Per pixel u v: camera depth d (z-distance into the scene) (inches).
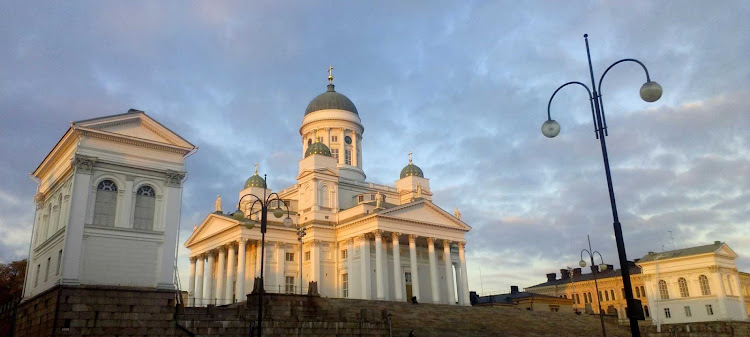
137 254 1982.0
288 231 3523.6
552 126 1070.4
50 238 2065.7
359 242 3400.6
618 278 5004.9
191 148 2171.5
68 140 2039.9
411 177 4138.8
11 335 2041.1
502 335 2640.3
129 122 2078.0
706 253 4050.2
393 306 2810.0
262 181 3971.5
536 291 5693.9
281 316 2034.9
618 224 945.5
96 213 1963.6
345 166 4119.1
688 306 4089.6
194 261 3878.0
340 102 4347.9
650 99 934.4
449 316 2805.1
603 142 1001.5
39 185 2427.4
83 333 1777.8
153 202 2085.4
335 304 2652.6
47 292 1867.6
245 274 3462.1
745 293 4675.2
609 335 3115.2
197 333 1877.5
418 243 3690.9
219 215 3565.5
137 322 1862.7
